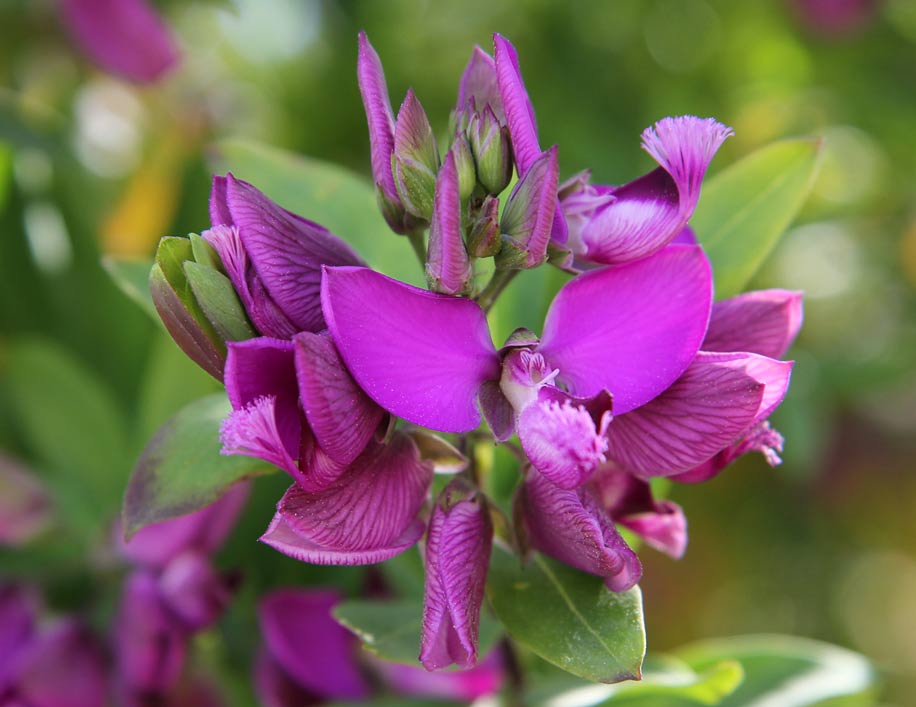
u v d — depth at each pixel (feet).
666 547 0.52
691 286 0.48
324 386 0.45
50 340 0.78
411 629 0.54
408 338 0.47
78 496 0.70
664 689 0.55
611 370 0.48
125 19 0.88
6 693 0.63
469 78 0.51
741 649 0.64
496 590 0.51
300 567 0.65
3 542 0.67
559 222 0.48
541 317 0.59
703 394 0.48
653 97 0.96
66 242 0.78
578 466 0.46
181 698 0.64
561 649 0.50
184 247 0.48
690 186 0.47
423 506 0.50
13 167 0.78
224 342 0.48
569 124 0.93
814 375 0.92
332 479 0.47
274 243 0.48
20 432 0.75
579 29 0.96
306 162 0.61
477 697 0.61
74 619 0.64
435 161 0.49
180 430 0.54
